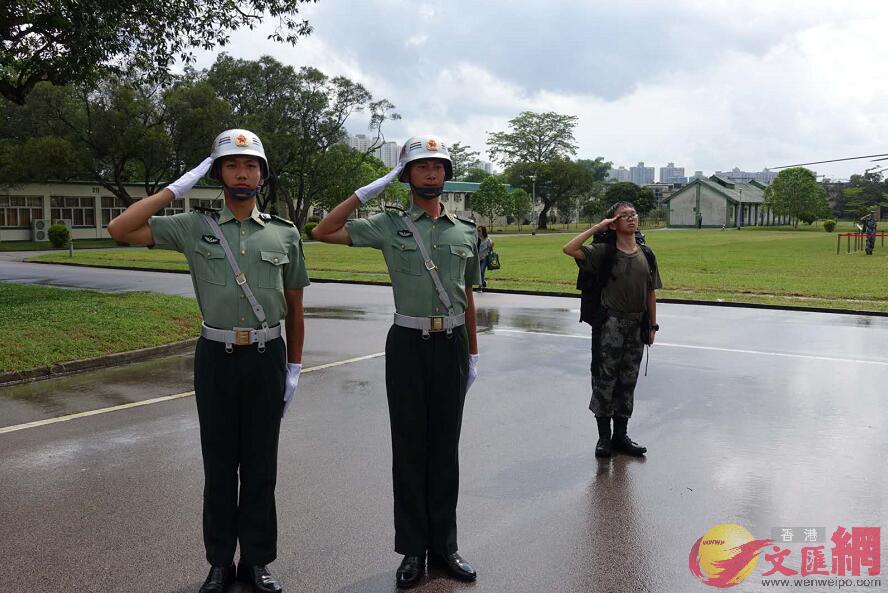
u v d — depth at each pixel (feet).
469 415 22.47
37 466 17.67
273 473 12.13
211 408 11.68
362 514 14.89
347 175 178.81
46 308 39.24
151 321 36.91
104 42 48.19
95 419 21.89
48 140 129.70
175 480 16.75
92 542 13.56
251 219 11.90
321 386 26.45
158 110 142.41
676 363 30.81
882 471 17.42
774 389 26.00
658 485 16.60
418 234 12.44
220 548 11.89
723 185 338.13
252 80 161.38
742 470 17.53
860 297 55.67
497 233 247.91
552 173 284.41
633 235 19.01
